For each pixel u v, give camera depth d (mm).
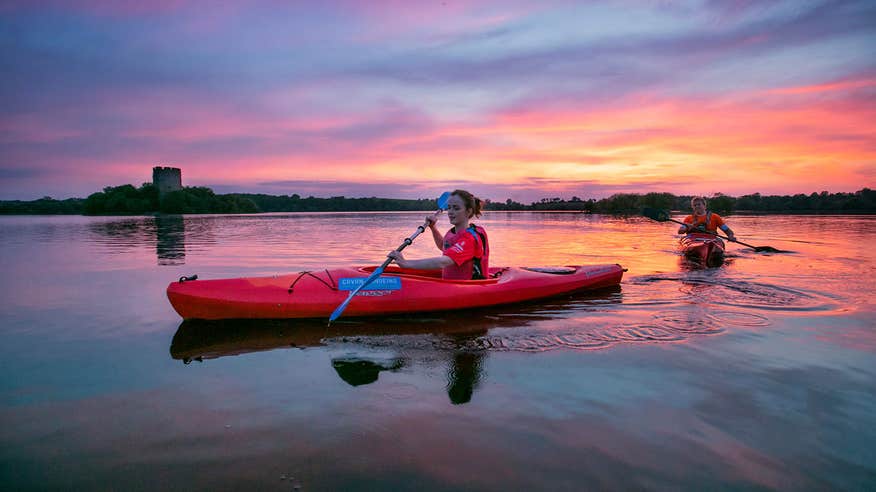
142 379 2461
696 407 2104
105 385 2377
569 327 3541
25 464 1646
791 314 3854
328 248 9156
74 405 2137
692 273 6105
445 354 2893
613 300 4555
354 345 3088
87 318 3811
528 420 1972
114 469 1612
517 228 15781
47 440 1817
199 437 1829
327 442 1783
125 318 3820
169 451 1727
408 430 1880
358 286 3943
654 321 3686
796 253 8234
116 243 10375
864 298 4465
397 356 2854
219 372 2566
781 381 2408
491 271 5137
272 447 1748
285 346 3076
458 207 4316
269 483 1522
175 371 2586
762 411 2062
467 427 1906
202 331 3434
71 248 9266
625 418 1994
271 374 2539
